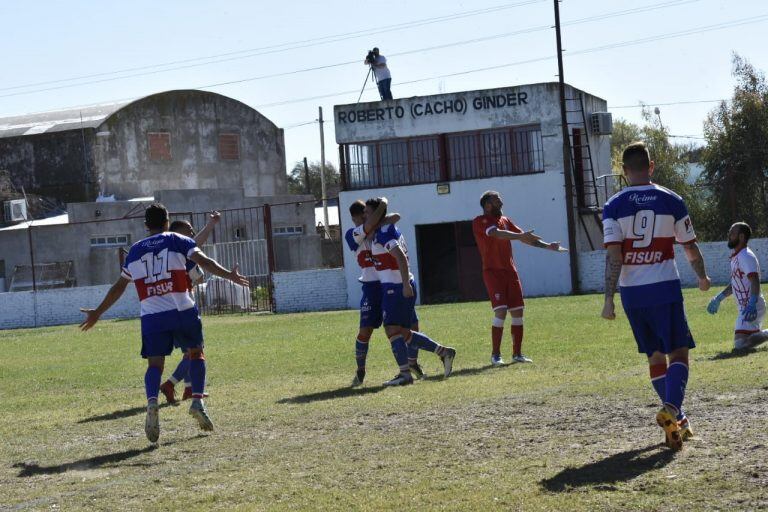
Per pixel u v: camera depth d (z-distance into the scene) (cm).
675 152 5853
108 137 6506
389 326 1216
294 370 1497
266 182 7162
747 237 1272
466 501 606
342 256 3953
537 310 2556
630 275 734
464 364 1403
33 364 1977
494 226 1336
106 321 3753
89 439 965
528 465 688
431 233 4128
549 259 3884
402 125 4041
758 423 758
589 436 773
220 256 4088
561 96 3859
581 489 611
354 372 1417
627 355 1318
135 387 1442
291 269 5941
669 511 554
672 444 688
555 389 1023
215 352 1914
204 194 5812
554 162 3884
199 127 6869
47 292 4231
